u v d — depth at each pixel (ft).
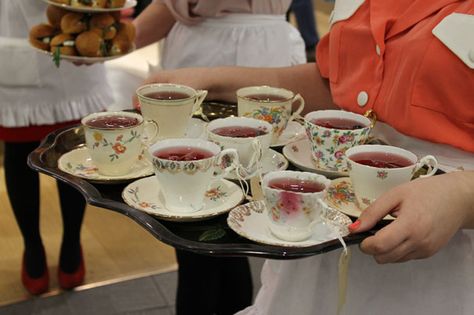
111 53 5.28
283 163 3.72
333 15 4.07
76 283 7.39
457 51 3.27
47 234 8.35
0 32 6.28
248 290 6.19
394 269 3.59
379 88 3.74
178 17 5.88
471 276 3.50
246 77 4.40
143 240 8.37
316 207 2.91
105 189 3.44
